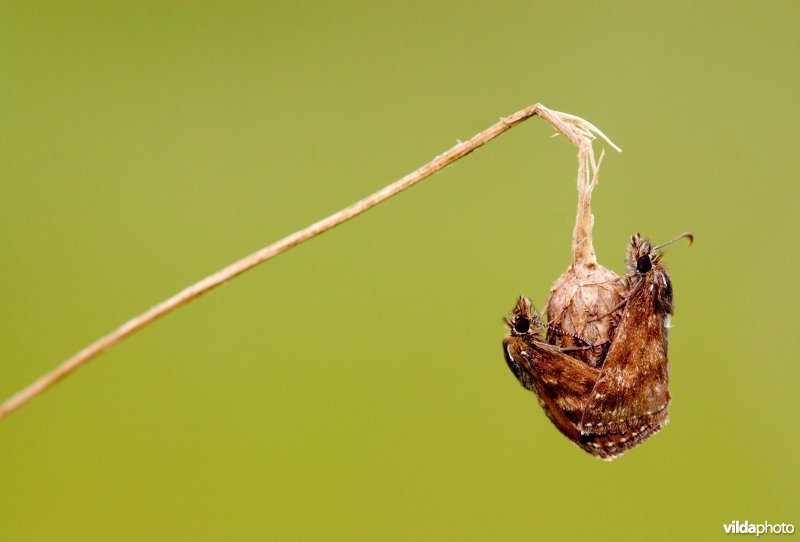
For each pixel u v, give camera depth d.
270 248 0.27
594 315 0.28
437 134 0.49
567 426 0.28
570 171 0.46
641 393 0.28
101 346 0.27
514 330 0.28
